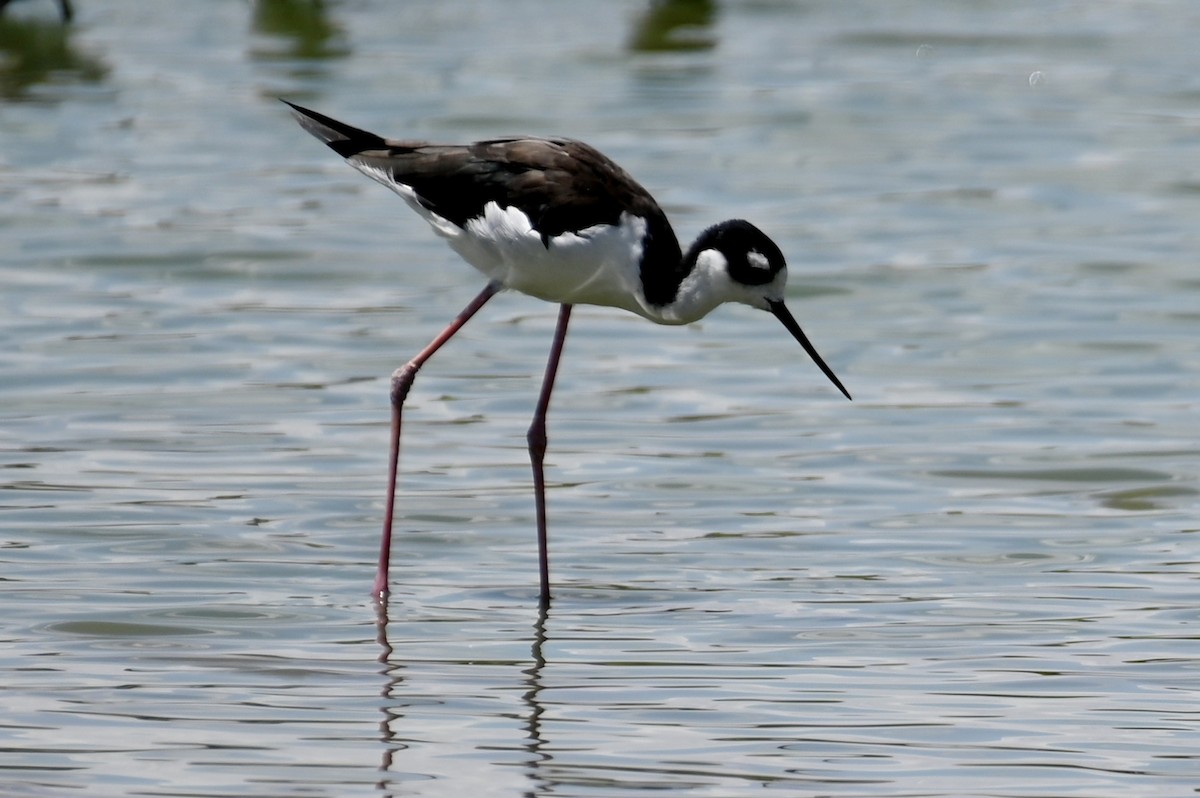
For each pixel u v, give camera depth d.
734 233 10.62
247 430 13.65
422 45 27.23
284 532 11.55
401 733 8.48
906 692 9.06
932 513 12.03
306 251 18.56
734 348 16.11
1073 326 16.50
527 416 14.16
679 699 8.96
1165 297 17.28
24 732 8.43
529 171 10.67
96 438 13.37
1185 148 22.27
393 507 10.77
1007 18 29.80
